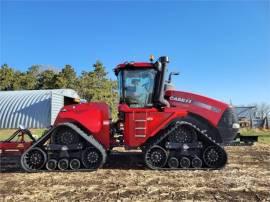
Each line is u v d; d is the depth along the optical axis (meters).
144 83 10.12
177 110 9.86
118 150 13.91
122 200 6.71
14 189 7.66
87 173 9.33
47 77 50.47
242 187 7.62
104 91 42.22
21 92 31.61
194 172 9.28
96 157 9.66
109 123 9.98
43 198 6.91
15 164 11.08
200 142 9.62
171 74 10.38
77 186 7.87
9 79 51.09
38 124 27.45
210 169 9.60
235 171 9.41
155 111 9.84
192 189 7.47
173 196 6.95
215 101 10.09
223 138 10.02
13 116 28.16
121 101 10.20
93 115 9.93
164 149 9.72
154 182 8.17
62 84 46.84
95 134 9.92
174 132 9.73
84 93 42.06
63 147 9.64
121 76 10.25
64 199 6.83
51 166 9.68
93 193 7.25
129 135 9.80
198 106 9.98
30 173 9.48
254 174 8.99
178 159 9.70
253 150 14.51
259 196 6.93
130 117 9.84
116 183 8.11
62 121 9.92
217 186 7.72
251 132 27.56
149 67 10.09
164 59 9.98
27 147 9.89
